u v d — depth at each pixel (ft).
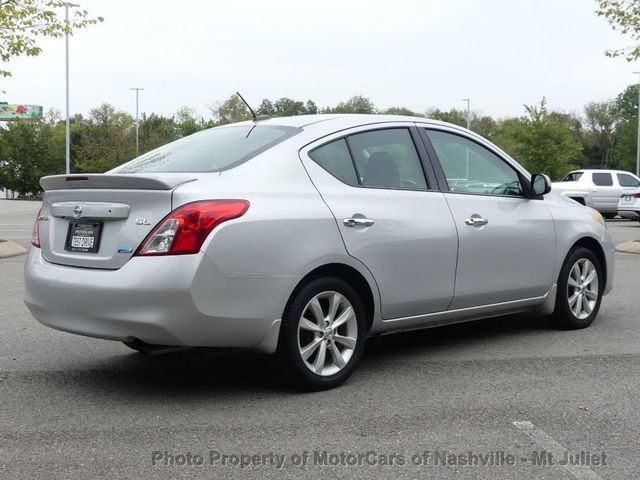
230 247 13.61
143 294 13.25
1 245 41.37
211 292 13.44
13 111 338.13
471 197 18.26
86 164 189.57
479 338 20.15
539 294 19.93
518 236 19.01
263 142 15.71
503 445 12.12
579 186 79.71
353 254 15.42
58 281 14.44
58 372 16.72
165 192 13.56
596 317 23.11
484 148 19.34
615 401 14.46
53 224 15.29
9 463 11.35
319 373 15.07
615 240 53.06
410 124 17.88
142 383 15.83
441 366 17.13
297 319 14.62
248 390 15.25
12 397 14.78
